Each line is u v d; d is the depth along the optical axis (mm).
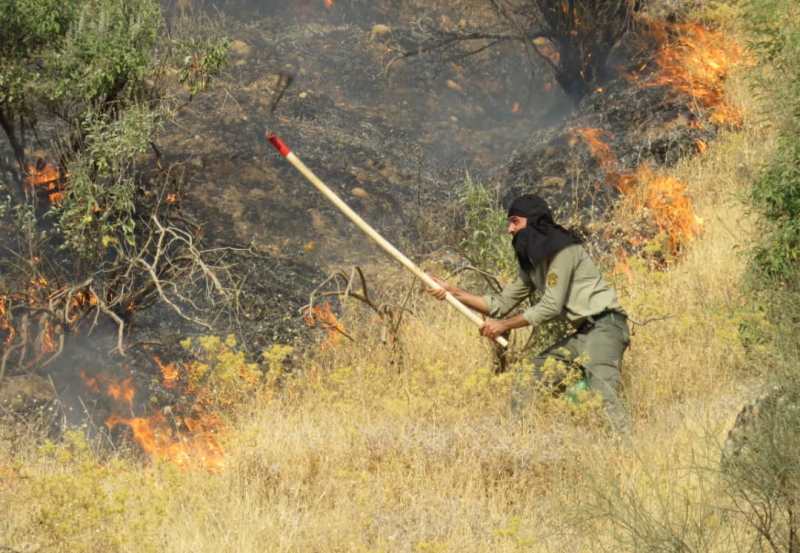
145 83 22438
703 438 14062
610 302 17125
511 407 16547
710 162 28547
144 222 23500
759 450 11945
